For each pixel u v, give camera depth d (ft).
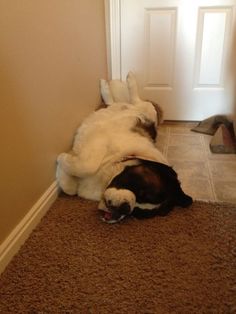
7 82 3.34
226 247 3.70
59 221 4.19
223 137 6.31
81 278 3.33
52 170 4.62
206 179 5.22
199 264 3.47
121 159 4.31
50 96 4.42
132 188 3.89
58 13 4.51
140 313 2.93
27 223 3.92
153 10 6.74
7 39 3.27
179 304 3.01
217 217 4.20
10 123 3.47
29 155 3.93
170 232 3.94
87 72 6.05
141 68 7.37
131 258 3.57
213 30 6.66
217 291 3.14
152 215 4.12
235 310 2.94
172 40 6.92
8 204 3.55
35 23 3.84
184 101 7.45
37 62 3.97
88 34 5.94
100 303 3.04
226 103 7.30
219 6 6.46
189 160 5.84
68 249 3.72
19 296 3.13
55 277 3.34
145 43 7.10
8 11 3.26
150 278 3.31
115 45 7.27
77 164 4.35
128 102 6.98
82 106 5.90
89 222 4.16
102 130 5.12
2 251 3.44
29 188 4.00
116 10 6.89
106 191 3.92
